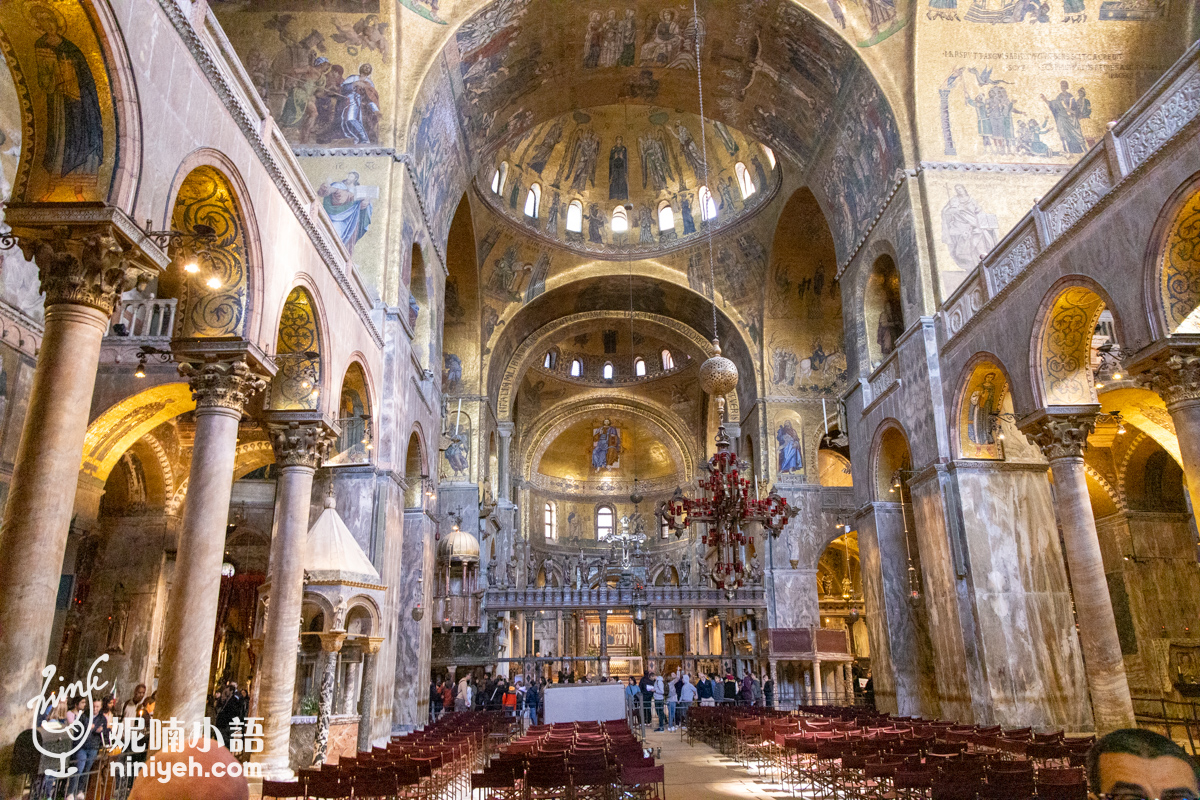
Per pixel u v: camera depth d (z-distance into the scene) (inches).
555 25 773.3
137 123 276.7
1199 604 749.3
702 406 1551.4
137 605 721.6
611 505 1720.0
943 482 614.2
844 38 718.5
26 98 272.5
